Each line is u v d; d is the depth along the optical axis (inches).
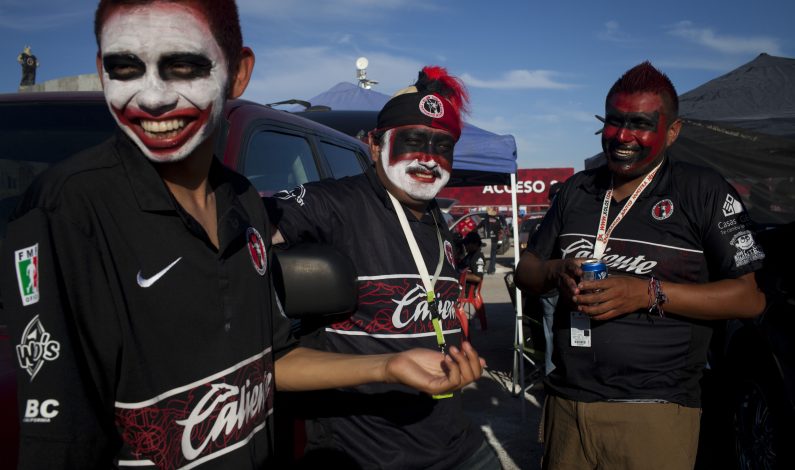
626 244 83.6
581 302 77.3
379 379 49.5
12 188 74.4
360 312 66.4
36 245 29.1
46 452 27.2
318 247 61.4
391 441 64.5
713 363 139.9
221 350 36.5
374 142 71.3
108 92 34.2
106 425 30.7
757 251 78.5
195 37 34.8
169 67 34.7
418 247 69.3
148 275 33.4
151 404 33.0
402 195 69.3
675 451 79.9
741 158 190.1
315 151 113.0
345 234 67.1
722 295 76.8
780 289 120.2
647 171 84.0
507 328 331.0
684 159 205.5
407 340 66.2
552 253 95.3
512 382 226.8
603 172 89.9
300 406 66.2
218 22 36.3
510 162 226.5
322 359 50.0
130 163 34.1
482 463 71.4
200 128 36.3
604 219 86.2
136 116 34.5
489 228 630.5
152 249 33.8
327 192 68.2
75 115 81.3
